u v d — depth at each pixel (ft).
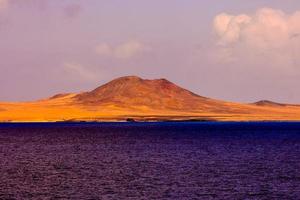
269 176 415.03
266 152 628.69
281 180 394.11
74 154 615.16
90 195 337.31
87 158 565.12
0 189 358.02
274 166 481.46
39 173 437.17
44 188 361.51
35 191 350.23
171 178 405.59
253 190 353.31
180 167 476.13
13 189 357.82
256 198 327.88
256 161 525.34
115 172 442.50
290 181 388.98
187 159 547.90
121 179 401.08
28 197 331.16
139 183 382.01
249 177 409.90
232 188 360.69
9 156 590.55
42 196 334.24
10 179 402.31
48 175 424.46
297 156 575.79
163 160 538.88
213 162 517.14
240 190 353.51
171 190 353.51
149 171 448.24
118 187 365.20
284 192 346.13
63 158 566.36
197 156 581.12
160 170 454.81
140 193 343.67
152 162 519.60
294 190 352.90
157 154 609.01
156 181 390.83
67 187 365.40
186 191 350.02
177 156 582.35
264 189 356.38
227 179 399.85
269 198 327.67
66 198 328.49
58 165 497.05
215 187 364.79
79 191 350.43
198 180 395.14
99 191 350.43
